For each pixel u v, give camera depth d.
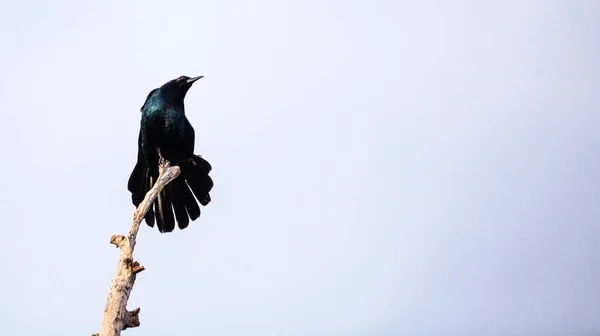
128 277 8.52
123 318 8.36
